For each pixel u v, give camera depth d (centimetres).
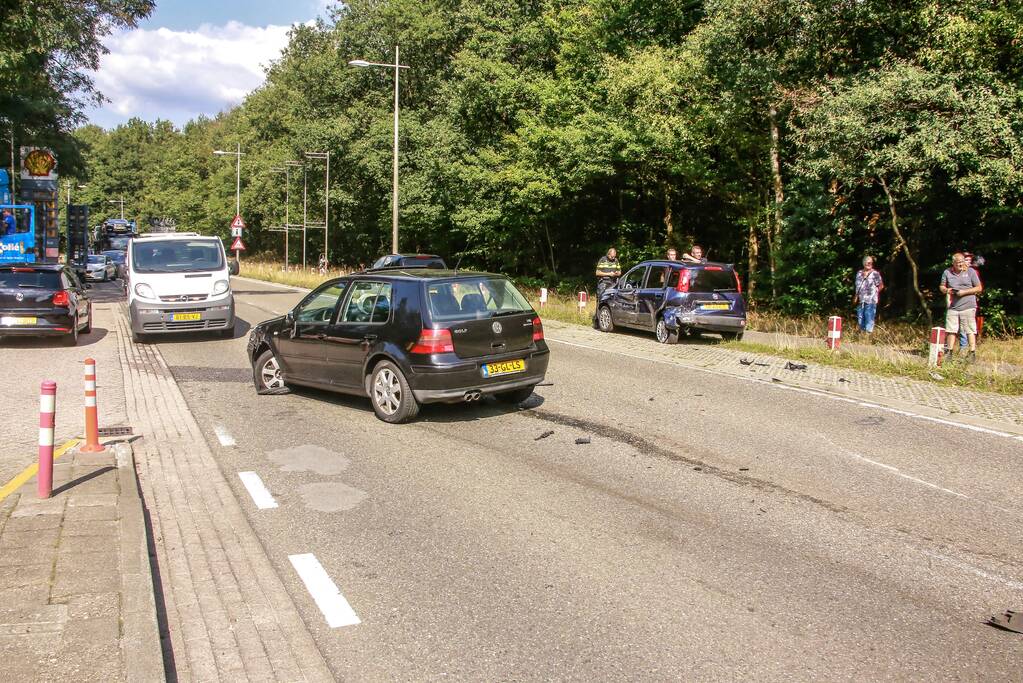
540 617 419
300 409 938
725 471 694
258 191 7119
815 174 1788
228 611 421
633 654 381
